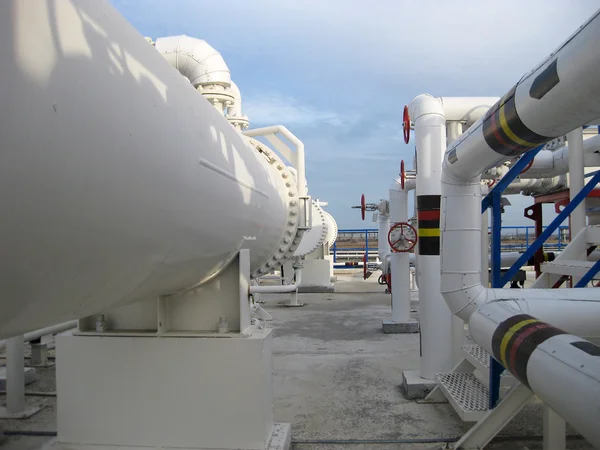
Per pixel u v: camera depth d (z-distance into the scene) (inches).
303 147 183.6
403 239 266.8
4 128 32.5
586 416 56.4
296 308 362.0
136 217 53.6
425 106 167.8
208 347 101.5
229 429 101.5
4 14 32.8
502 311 91.2
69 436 105.0
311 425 139.3
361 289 479.2
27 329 51.4
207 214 75.6
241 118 177.0
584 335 99.2
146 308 106.9
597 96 53.2
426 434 132.7
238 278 103.3
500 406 115.6
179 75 72.5
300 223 177.8
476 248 121.2
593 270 140.1
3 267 37.4
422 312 167.6
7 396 148.2
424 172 167.6
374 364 201.9
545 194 257.8
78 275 48.6
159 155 56.2
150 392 102.8
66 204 40.6
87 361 104.2
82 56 41.4
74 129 39.5
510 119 72.9
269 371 108.9
